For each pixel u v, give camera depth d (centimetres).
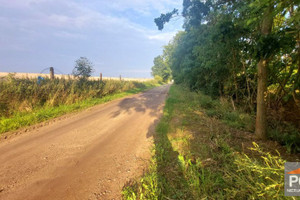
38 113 611
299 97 588
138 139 394
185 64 1291
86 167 276
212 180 206
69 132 461
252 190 173
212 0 500
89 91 1027
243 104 682
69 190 219
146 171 256
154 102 966
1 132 454
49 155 321
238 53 563
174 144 343
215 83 913
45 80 880
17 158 311
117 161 293
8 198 205
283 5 212
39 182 237
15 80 749
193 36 1214
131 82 2102
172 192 200
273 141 344
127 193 204
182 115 587
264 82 343
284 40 308
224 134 379
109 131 464
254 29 417
